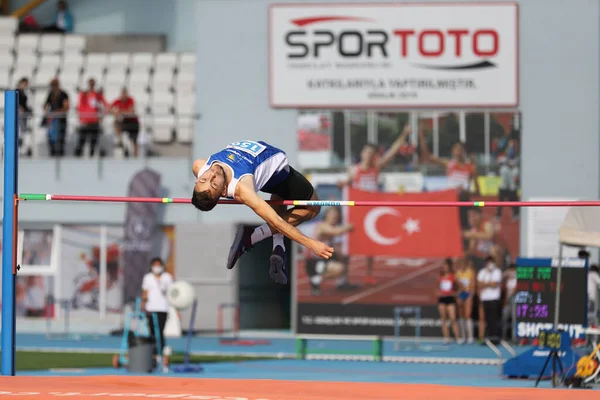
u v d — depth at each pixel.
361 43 40.09
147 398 14.67
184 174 41.31
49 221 42.12
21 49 46.97
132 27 48.03
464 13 39.69
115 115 41.88
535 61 39.66
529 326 27.55
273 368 29.92
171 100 44.75
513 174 39.34
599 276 33.72
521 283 27.70
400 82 39.88
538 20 39.66
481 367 31.19
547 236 38.88
